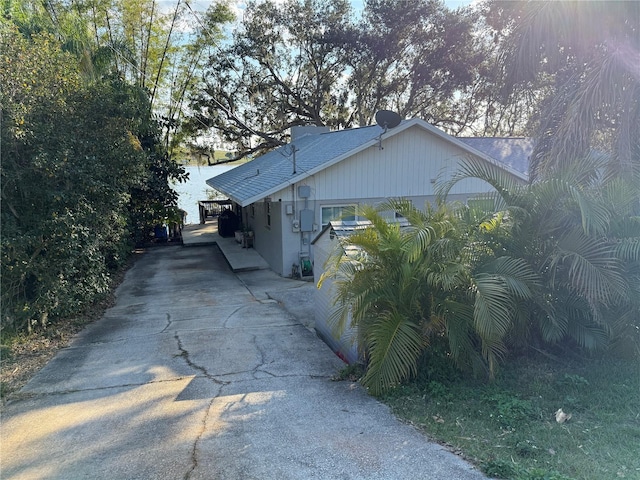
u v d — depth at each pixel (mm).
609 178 5641
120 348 6469
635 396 4285
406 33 24125
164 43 21125
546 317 5016
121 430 4004
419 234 4566
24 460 3545
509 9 17969
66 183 7148
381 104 26453
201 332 7234
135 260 15023
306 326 8008
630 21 5574
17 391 4973
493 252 5164
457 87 24875
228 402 4551
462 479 3037
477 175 5598
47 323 7406
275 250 12805
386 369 4523
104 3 18438
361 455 3418
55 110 7062
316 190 12031
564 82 6836
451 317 4648
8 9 9922
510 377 4812
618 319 5000
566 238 4934
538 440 3531
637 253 4684
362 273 5020
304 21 24453
